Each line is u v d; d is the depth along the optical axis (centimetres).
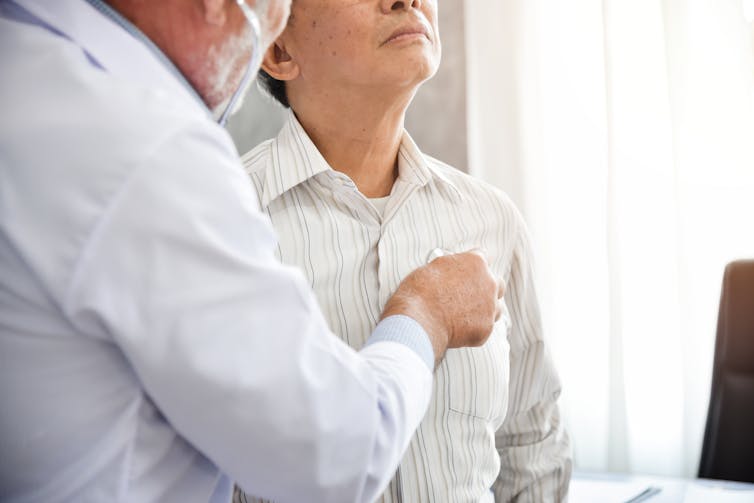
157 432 62
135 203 56
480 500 104
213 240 58
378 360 71
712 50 228
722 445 161
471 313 85
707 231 230
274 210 103
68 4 65
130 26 66
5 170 58
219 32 67
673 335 234
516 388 121
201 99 71
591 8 244
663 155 234
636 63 236
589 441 245
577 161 247
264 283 60
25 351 58
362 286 102
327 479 62
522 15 250
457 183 115
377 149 107
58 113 58
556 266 249
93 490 60
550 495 119
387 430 67
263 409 59
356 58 97
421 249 106
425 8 100
